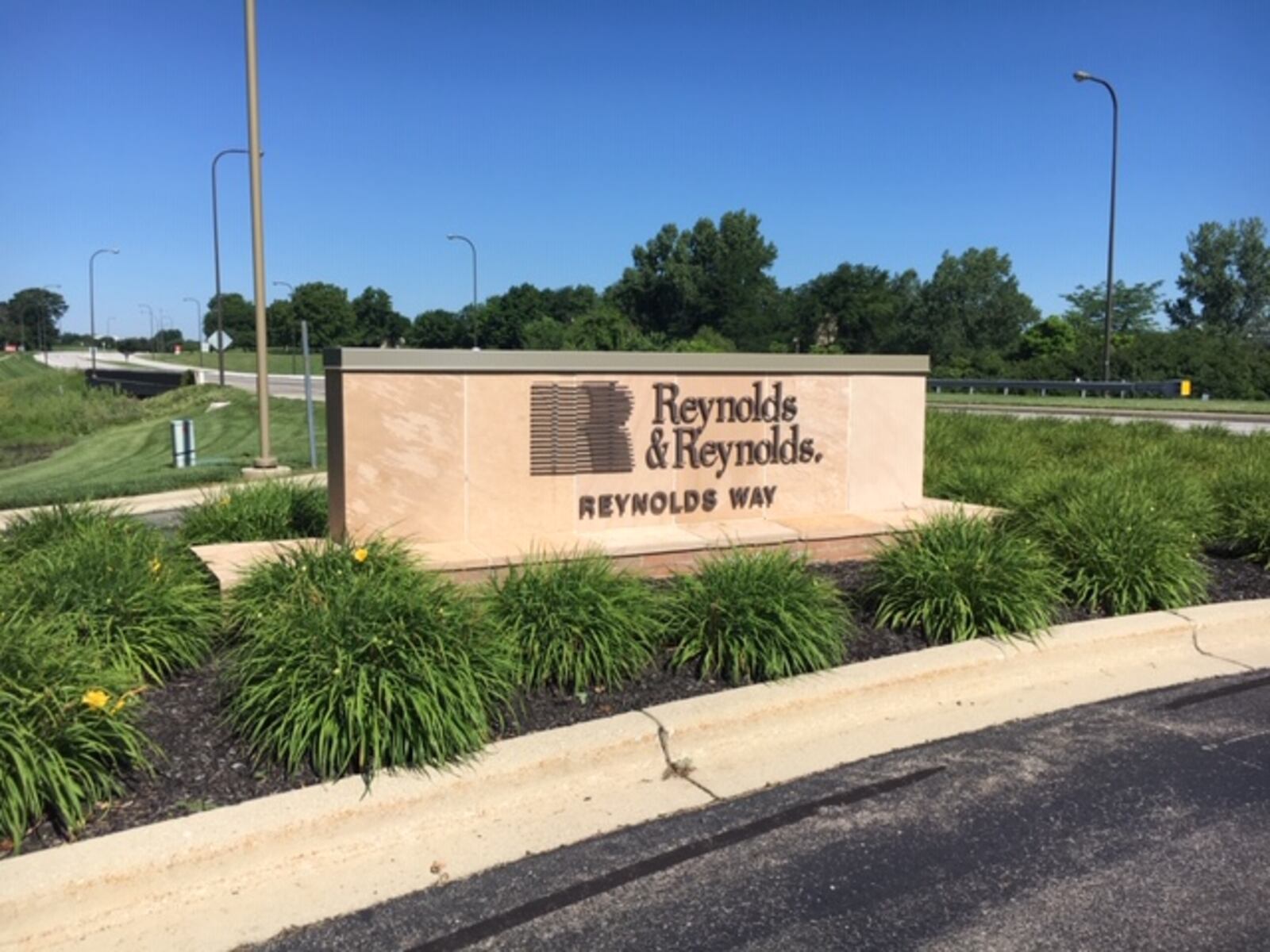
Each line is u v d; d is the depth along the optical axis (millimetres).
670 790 4156
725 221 86688
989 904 3311
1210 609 6312
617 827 3832
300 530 7629
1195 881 3449
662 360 7254
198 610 5012
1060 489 7664
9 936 3029
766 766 4406
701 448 7477
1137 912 3260
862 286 83562
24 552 5898
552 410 6914
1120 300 82500
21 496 13008
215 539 7230
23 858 3201
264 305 15703
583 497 7066
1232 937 3119
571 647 4820
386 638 4156
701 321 84562
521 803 3990
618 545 6578
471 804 3877
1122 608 6266
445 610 4496
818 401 7918
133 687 4285
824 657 5125
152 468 18453
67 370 68312
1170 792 4148
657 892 3373
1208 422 26203
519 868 3527
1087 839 3752
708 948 3066
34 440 34438
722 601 5078
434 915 3234
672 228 87312
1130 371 43250
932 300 84812
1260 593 6926
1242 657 5977
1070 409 30359
